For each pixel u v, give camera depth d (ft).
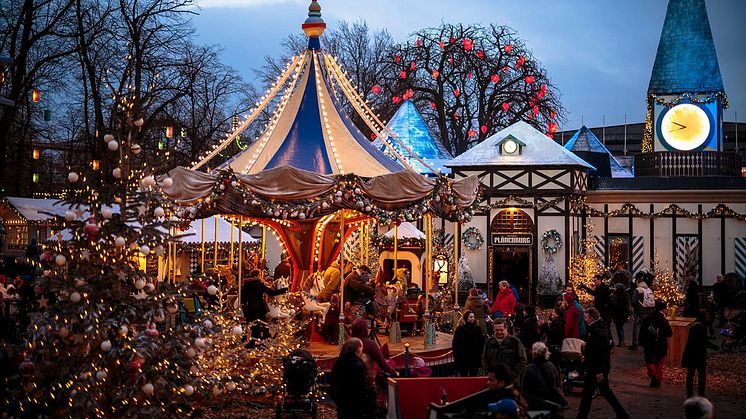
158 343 41.39
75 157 117.91
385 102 181.88
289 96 74.33
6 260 90.99
